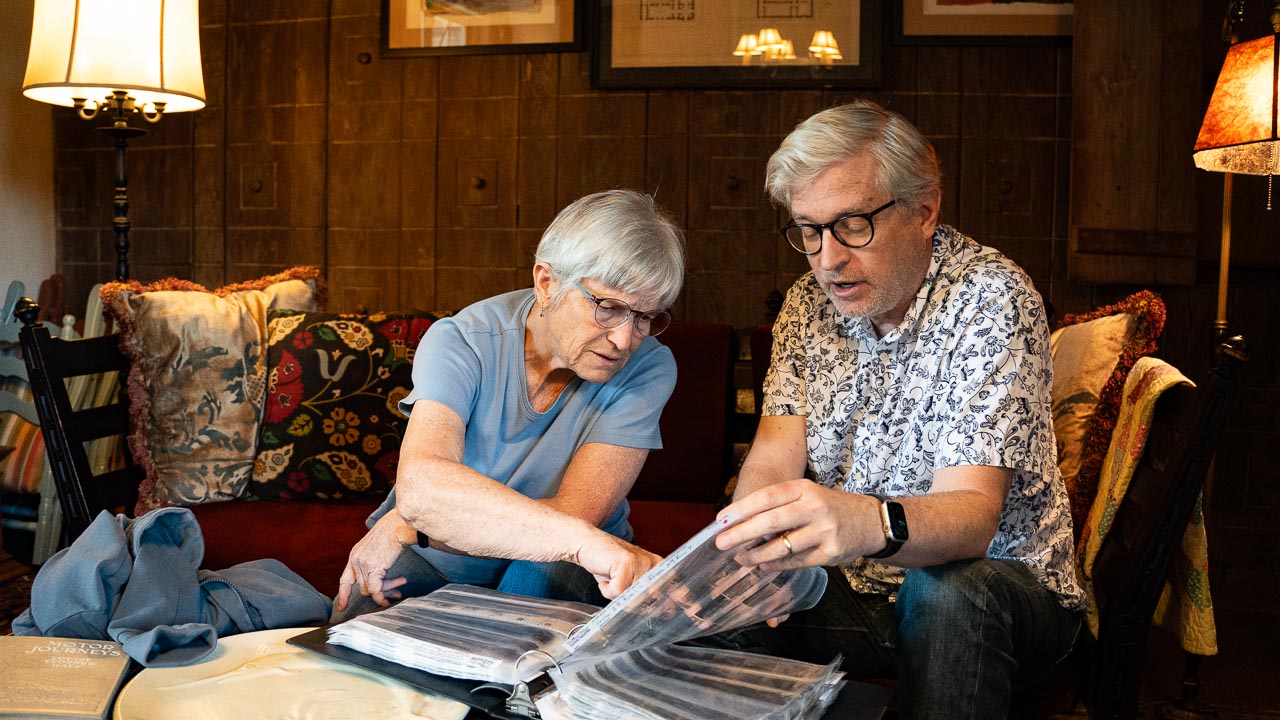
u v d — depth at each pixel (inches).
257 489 93.4
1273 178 125.0
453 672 40.1
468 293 135.6
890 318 58.7
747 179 128.6
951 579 48.2
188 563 51.8
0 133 137.8
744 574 41.4
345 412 93.9
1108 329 82.9
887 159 52.5
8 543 125.0
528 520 47.5
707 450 101.1
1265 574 126.1
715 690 38.7
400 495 51.3
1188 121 118.2
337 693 40.4
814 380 62.1
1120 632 59.1
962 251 57.5
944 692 47.2
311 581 76.1
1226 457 127.1
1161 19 117.9
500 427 60.3
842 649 58.7
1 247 138.6
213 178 142.5
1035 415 52.2
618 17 128.6
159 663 43.4
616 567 44.6
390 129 136.6
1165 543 58.4
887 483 59.1
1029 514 56.0
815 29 125.2
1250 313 126.0
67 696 39.4
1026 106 123.7
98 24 100.6
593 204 55.0
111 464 107.3
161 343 93.8
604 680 38.6
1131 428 70.6
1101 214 119.5
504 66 132.9
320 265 139.8
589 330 54.7
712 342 104.2
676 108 129.3
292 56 139.1
